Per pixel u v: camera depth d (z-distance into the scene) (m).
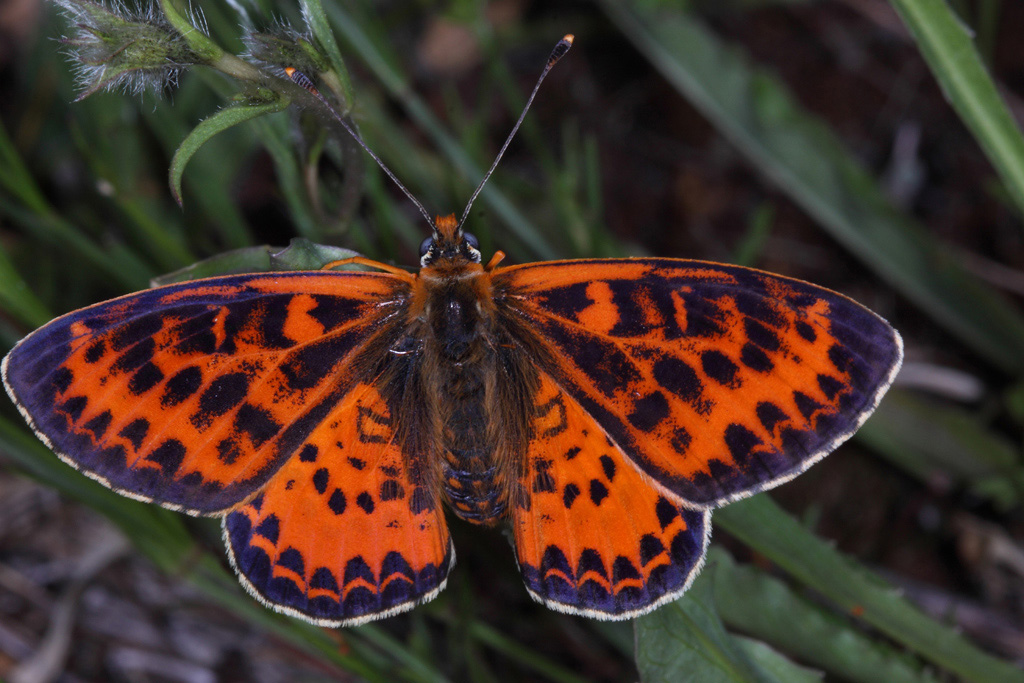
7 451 0.17
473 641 0.18
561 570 0.16
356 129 0.17
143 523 0.17
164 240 0.18
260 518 0.16
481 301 0.16
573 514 0.16
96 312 0.15
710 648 0.16
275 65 0.16
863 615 0.17
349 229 0.17
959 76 0.17
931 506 0.18
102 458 0.15
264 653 0.18
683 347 0.16
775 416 0.16
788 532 0.17
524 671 0.18
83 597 0.19
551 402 0.16
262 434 0.16
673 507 0.16
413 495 0.16
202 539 0.18
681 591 0.16
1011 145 0.17
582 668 0.18
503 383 0.16
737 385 0.16
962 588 0.18
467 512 0.16
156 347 0.16
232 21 0.17
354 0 0.18
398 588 0.16
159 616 0.19
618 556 0.16
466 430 0.16
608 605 0.16
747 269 0.16
